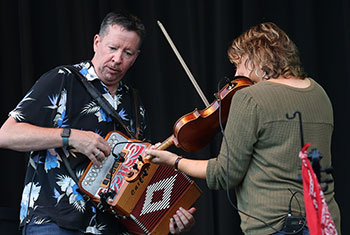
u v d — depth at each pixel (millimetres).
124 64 4867
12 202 7051
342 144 6234
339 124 6262
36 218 4484
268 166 3660
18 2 7035
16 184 7059
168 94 6781
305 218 3562
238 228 6387
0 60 7172
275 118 3629
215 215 6480
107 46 4828
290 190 3602
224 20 6418
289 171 3623
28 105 4566
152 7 6836
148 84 6852
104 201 4441
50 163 4613
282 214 3576
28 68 6910
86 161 4660
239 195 3824
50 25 7137
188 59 6773
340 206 6188
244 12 6375
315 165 3205
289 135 3633
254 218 3629
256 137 3660
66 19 6969
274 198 3609
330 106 3902
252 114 3637
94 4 6887
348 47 6113
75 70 4809
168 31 6824
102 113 4793
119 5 6867
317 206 3135
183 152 6621
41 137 4441
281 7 6453
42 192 4582
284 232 3562
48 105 4617
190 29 6625
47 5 7145
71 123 4691
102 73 4852
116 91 4992
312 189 3146
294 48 3939
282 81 3811
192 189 4852
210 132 4340
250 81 4320
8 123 4520
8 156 7078
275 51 3871
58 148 4609
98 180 4562
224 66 6402
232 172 3703
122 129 4891
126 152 4660
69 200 4539
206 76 6598
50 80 4691
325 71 6340
